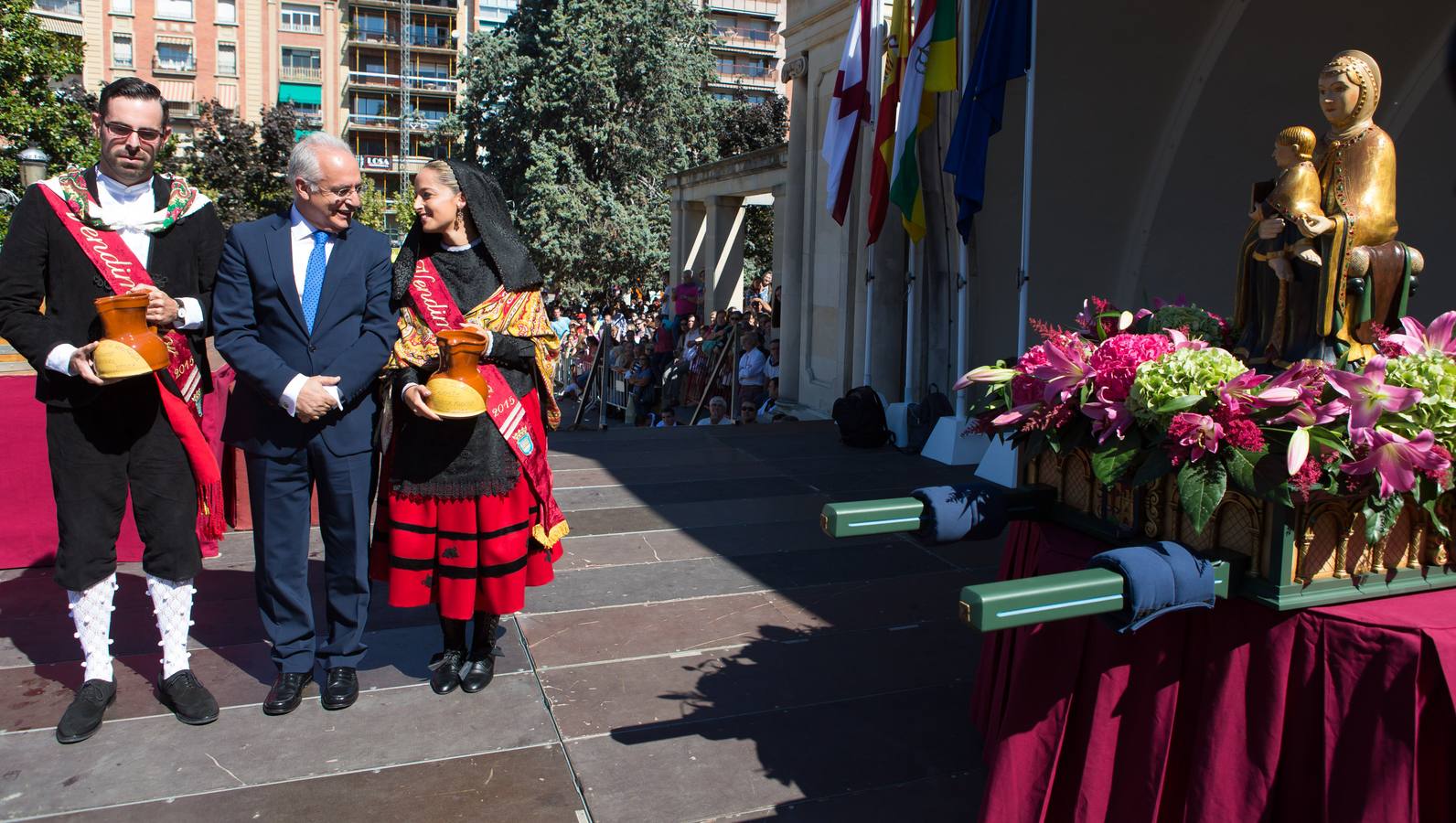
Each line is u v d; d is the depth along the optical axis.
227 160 32.62
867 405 7.85
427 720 3.13
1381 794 1.81
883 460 7.37
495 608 3.16
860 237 9.53
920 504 2.31
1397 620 1.86
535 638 3.80
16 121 16.41
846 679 3.46
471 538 3.10
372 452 3.19
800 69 11.03
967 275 7.12
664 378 15.13
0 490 4.42
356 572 3.19
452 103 60.16
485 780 2.78
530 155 29.02
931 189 7.84
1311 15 5.74
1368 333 2.30
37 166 11.24
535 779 2.79
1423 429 1.90
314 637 3.28
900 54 7.52
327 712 3.18
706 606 4.16
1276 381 1.94
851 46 8.23
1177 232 7.01
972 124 6.50
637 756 2.92
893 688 3.39
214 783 2.75
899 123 7.46
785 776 2.81
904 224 7.50
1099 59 6.59
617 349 15.81
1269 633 1.96
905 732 3.08
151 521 3.03
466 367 2.89
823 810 2.64
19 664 3.48
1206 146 6.61
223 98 55.22
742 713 3.19
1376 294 2.32
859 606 4.18
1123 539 2.23
